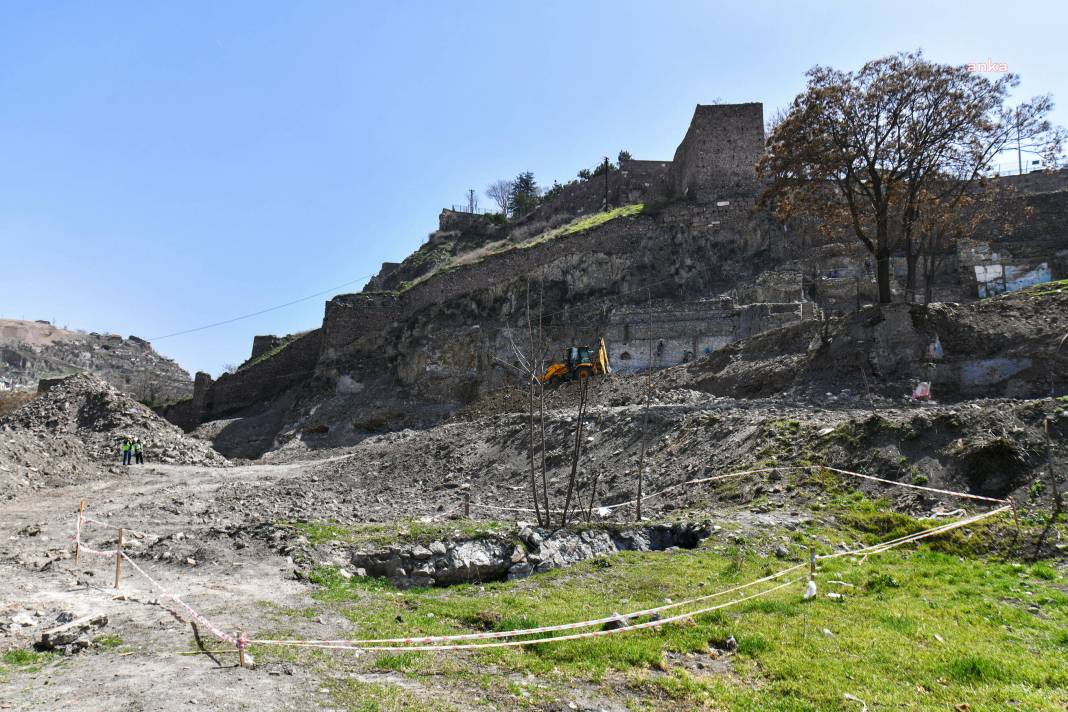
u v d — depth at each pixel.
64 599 9.20
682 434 21.75
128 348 153.00
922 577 11.07
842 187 27.83
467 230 76.94
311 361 55.66
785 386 26.77
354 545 12.68
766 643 8.19
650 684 7.09
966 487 14.31
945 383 23.52
